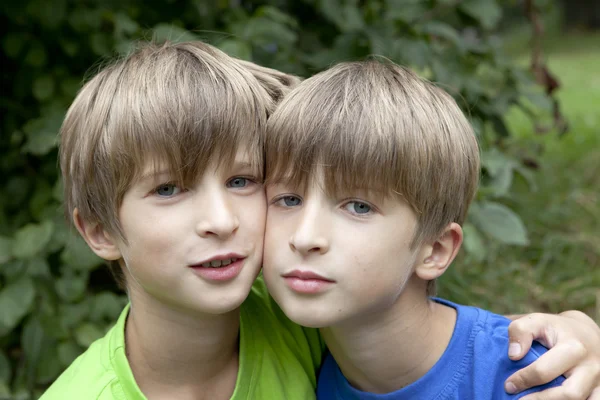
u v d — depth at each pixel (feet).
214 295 3.44
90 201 3.76
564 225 9.07
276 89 3.99
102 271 7.72
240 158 3.49
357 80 3.76
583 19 49.26
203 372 3.91
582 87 23.76
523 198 9.29
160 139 3.36
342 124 3.47
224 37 6.96
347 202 3.49
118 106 3.53
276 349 4.21
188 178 3.37
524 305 7.20
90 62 7.48
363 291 3.50
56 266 7.14
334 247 3.44
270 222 3.59
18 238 6.05
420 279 3.98
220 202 3.38
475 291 7.18
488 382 3.86
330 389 4.31
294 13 8.28
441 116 3.81
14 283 6.15
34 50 7.02
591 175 11.02
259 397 3.98
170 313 3.67
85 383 3.76
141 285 3.60
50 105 6.95
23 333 6.39
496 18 7.69
